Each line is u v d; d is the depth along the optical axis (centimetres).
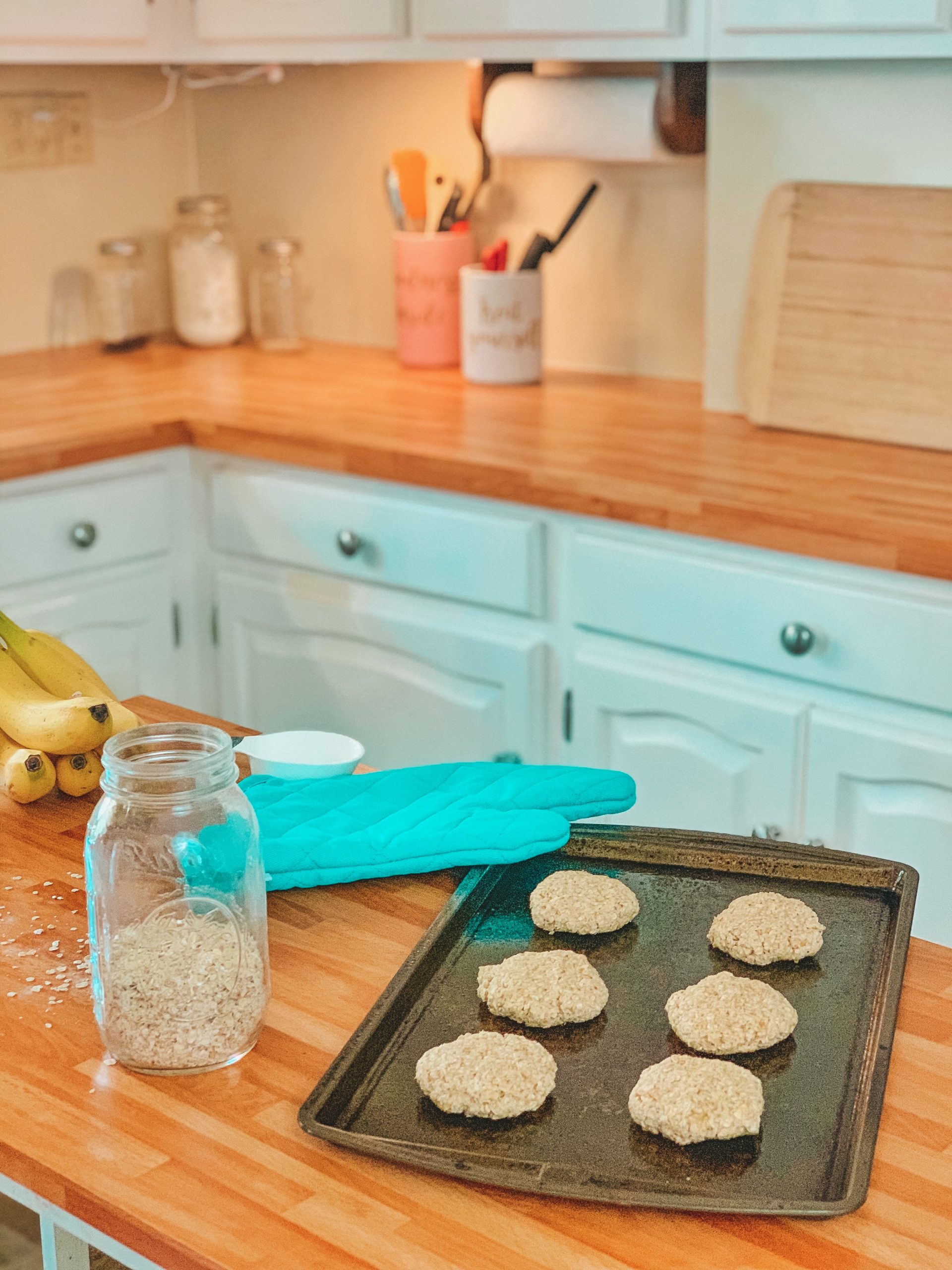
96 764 116
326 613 219
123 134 280
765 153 205
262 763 120
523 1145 75
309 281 287
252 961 82
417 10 215
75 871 105
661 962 92
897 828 172
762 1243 68
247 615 231
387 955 94
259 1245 68
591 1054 83
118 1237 71
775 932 92
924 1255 67
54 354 274
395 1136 75
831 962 92
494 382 241
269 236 288
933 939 173
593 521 187
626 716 193
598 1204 70
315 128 274
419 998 89
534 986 86
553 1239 68
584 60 207
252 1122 77
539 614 196
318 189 278
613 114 217
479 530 196
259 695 235
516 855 104
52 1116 77
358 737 224
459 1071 77
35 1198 75
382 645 214
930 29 175
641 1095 76
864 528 162
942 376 192
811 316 203
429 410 224
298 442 210
